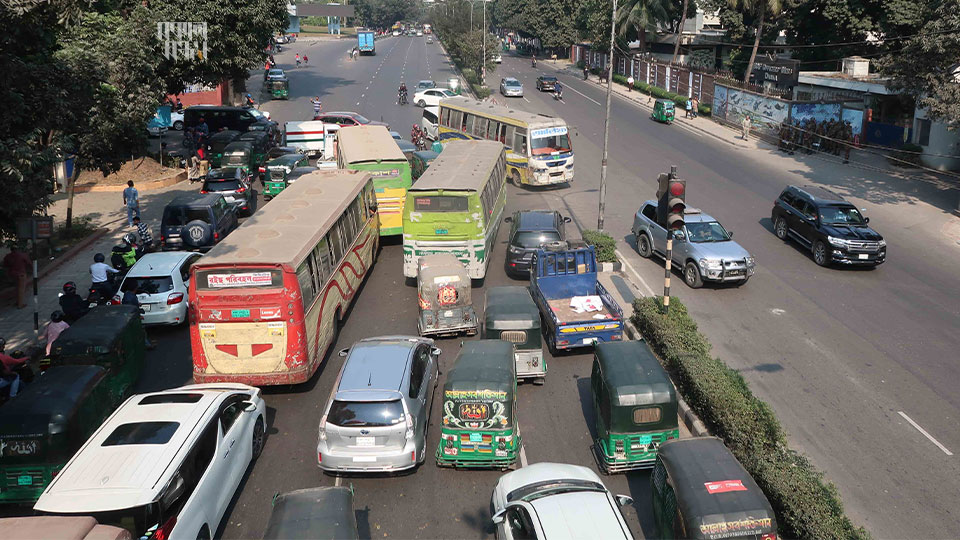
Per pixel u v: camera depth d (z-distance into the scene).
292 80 71.88
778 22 52.94
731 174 36.66
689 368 14.90
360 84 70.81
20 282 20.22
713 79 54.28
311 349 15.72
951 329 18.86
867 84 40.34
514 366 14.26
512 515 10.21
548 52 112.06
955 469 12.91
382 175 25.44
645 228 24.86
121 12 36.31
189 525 10.28
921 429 14.20
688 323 17.80
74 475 9.98
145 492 9.62
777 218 26.97
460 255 21.67
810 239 24.50
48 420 11.81
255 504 12.12
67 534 8.38
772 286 22.14
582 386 16.20
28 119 18.55
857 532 10.25
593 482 10.84
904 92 30.44
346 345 18.27
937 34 27.11
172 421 11.23
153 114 32.34
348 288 20.03
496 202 26.38
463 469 13.16
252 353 15.00
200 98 55.38
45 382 12.80
